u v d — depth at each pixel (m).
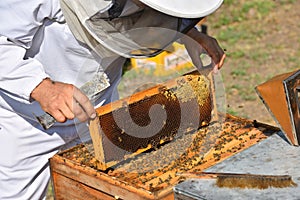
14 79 3.37
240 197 2.62
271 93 3.09
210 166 2.97
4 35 3.39
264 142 3.11
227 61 9.55
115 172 3.15
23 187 4.08
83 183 3.21
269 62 9.42
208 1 2.88
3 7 3.34
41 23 3.48
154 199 2.79
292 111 3.01
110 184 3.00
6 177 4.04
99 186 3.07
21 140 3.94
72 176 3.25
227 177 2.74
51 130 3.96
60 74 3.85
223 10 11.77
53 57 3.75
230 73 9.07
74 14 3.36
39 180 4.14
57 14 3.46
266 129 3.46
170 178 2.98
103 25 3.18
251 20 11.33
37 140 3.96
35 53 3.72
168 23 3.22
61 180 3.37
